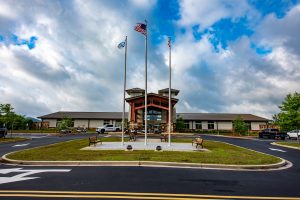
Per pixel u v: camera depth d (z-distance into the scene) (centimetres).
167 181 972
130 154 1670
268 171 1277
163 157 1519
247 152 1953
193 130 6241
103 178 1009
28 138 3484
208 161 1408
